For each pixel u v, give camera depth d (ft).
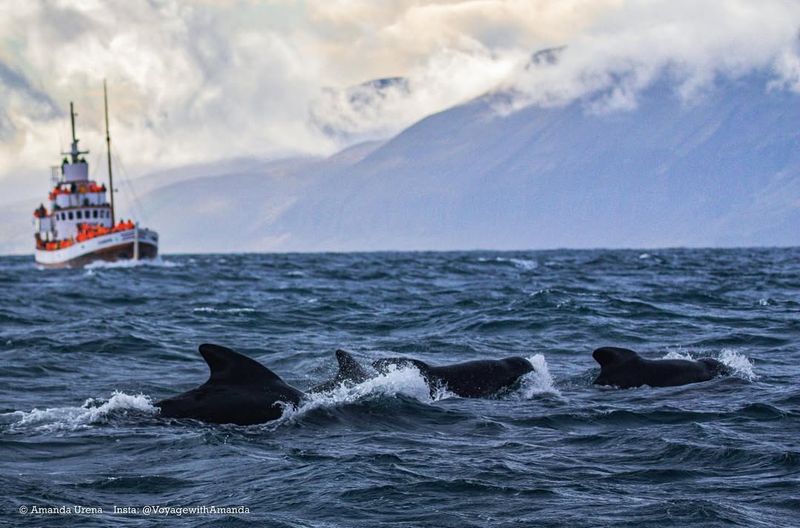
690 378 187.21
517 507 110.01
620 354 192.85
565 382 193.16
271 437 143.13
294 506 110.73
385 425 151.94
